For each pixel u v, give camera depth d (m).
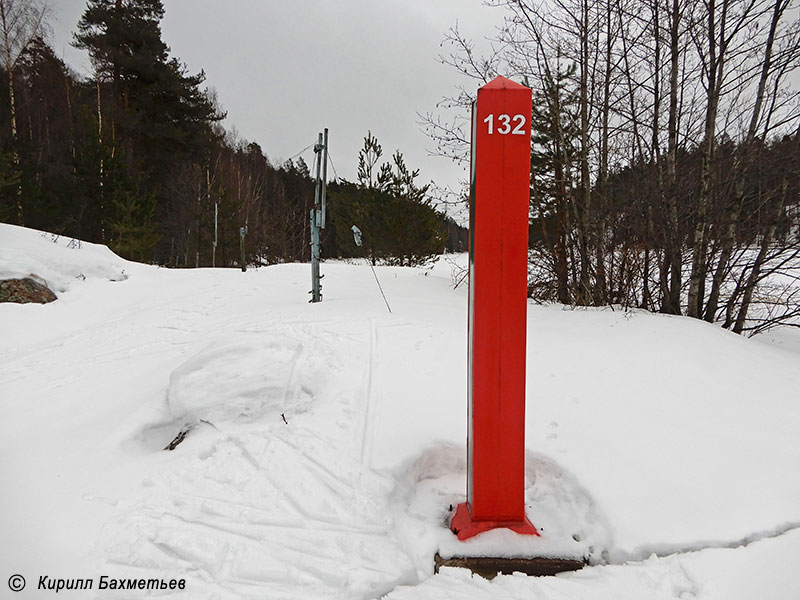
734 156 6.63
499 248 2.39
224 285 10.88
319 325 5.79
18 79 24.94
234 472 2.96
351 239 18.00
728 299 7.36
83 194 19.19
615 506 2.58
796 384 4.02
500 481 2.50
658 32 7.25
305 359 4.18
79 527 2.51
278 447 3.19
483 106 2.32
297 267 13.54
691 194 7.16
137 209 19.12
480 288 2.41
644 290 7.38
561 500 2.80
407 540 2.50
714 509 2.50
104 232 19.42
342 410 3.62
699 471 2.81
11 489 2.86
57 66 28.66
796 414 3.47
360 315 6.43
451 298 8.16
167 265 22.44
